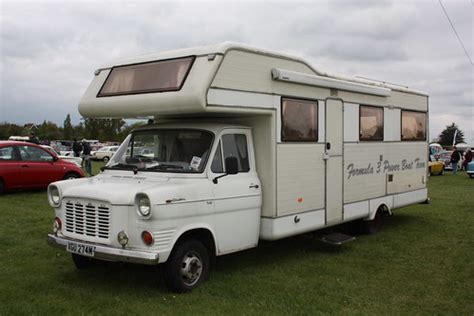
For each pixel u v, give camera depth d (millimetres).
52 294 5832
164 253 5496
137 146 6957
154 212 5371
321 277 6738
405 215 12070
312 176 7688
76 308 5375
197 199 5906
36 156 14234
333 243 7875
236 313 5324
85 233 5879
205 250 6098
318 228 7855
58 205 6242
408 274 6953
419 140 11078
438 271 7117
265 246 8484
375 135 9438
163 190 5562
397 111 10195
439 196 16000
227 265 7223
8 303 5516
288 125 7172
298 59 7383
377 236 9508
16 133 70250
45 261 7254
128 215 5531
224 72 6109
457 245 8750
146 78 6500
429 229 10258
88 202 5812
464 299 5957
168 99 6039
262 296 5875
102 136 55312
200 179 6090
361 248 8461
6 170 13477
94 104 6875
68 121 73250
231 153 6609
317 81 7645
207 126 6586
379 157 9562
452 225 10727
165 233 5523
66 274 6641
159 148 6734
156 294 5836
